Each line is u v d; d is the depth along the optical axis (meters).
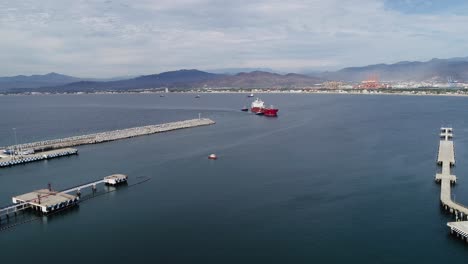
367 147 176.75
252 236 85.25
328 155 161.25
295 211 98.69
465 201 104.88
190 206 103.50
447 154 154.12
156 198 110.56
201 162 153.00
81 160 161.00
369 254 77.12
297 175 131.12
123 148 187.12
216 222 92.81
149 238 85.12
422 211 98.00
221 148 181.62
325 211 98.56
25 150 174.75
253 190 115.81
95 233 88.06
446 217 94.25
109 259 76.44
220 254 77.69
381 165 143.00
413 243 81.50
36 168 148.38
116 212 100.50
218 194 112.75
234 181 125.38
